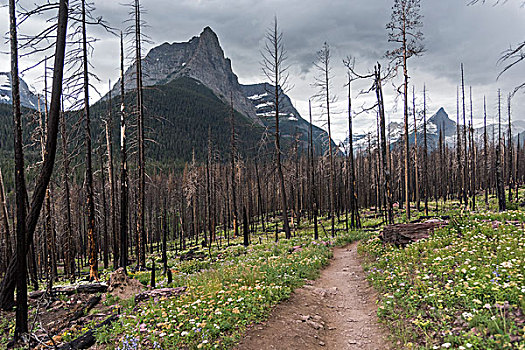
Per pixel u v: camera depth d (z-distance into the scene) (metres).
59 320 11.58
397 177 51.19
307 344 6.84
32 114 17.92
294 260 14.70
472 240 10.54
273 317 7.88
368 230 28.91
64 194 23.52
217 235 52.72
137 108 21.12
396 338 6.45
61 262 44.41
